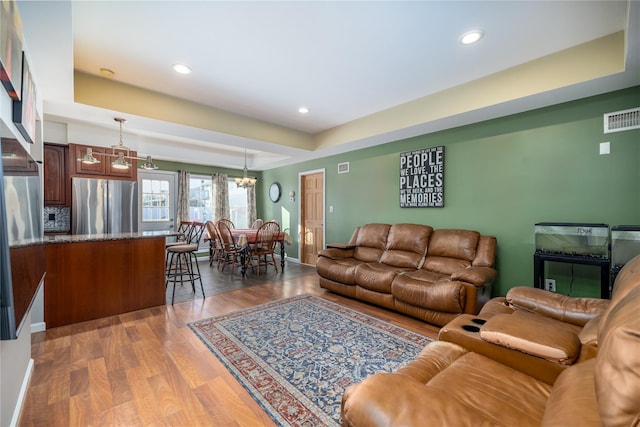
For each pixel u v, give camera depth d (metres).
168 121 3.22
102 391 1.74
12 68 1.18
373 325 2.73
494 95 2.74
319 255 4.05
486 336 1.31
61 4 1.44
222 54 2.40
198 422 1.50
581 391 0.77
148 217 5.80
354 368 2.00
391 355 2.17
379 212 4.46
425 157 3.82
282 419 1.52
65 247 2.75
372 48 2.31
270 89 3.09
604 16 1.94
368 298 3.26
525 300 1.85
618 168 2.47
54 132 4.08
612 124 2.49
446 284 2.59
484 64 2.58
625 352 0.58
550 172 2.82
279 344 2.35
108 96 2.82
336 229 5.22
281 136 4.39
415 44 2.26
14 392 1.52
